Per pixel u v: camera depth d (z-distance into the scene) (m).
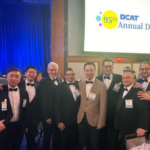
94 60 5.25
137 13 5.19
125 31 5.14
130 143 1.90
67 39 5.11
